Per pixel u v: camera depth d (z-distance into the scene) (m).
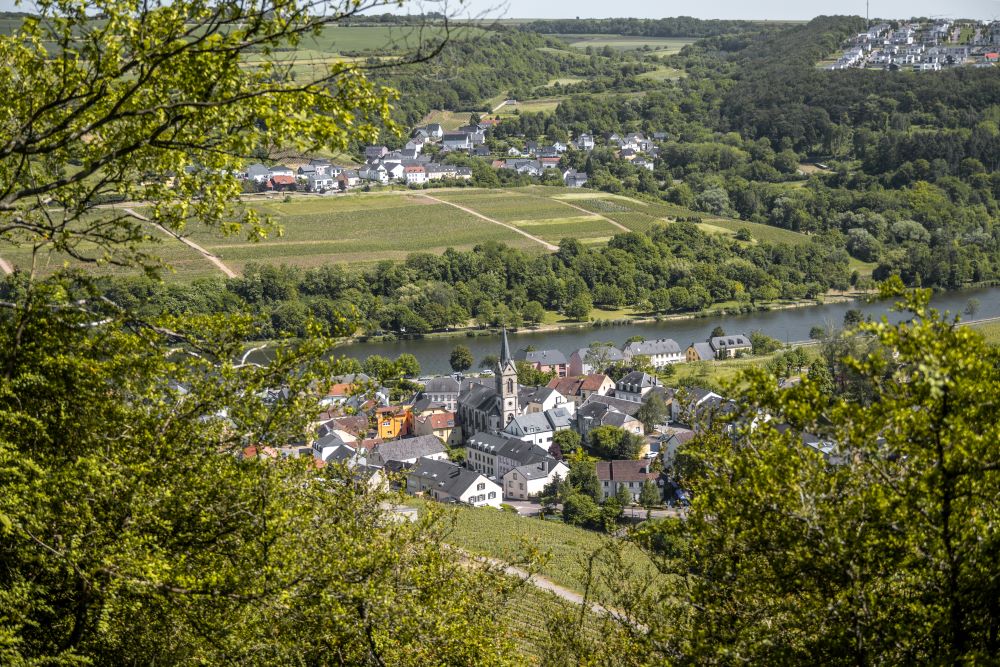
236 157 19.88
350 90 18.92
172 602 18.59
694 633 19.98
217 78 18.62
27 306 20.31
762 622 19.02
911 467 17.19
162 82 18.88
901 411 16.30
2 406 19.36
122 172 20.61
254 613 19.36
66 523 18.30
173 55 17.84
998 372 16.20
